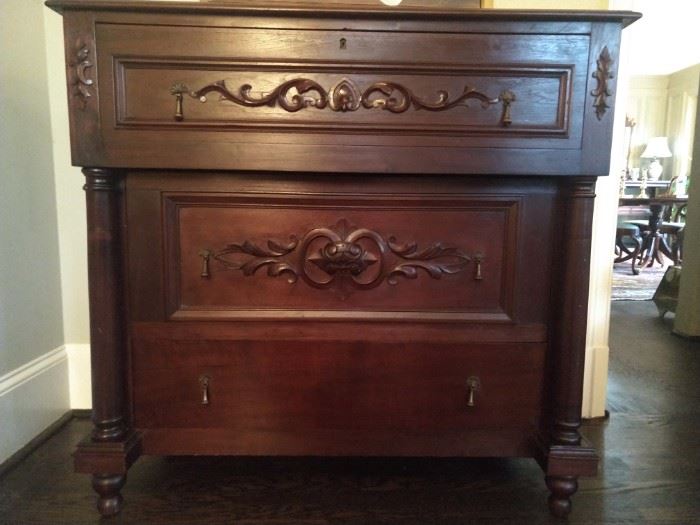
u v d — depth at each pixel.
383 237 0.95
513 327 0.98
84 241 1.40
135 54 0.85
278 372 0.98
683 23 4.28
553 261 0.97
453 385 0.99
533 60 0.87
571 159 0.89
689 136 5.98
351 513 1.01
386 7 0.84
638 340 2.34
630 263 4.92
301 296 0.97
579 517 1.00
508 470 1.19
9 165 1.19
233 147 0.87
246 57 0.85
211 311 0.96
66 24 0.84
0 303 1.16
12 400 1.19
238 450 1.00
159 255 0.95
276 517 0.99
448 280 0.97
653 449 1.29
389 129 0.88
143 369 0.98
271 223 0.95
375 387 0.99
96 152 0.87
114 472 0.94
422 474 1.16
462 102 0.88
